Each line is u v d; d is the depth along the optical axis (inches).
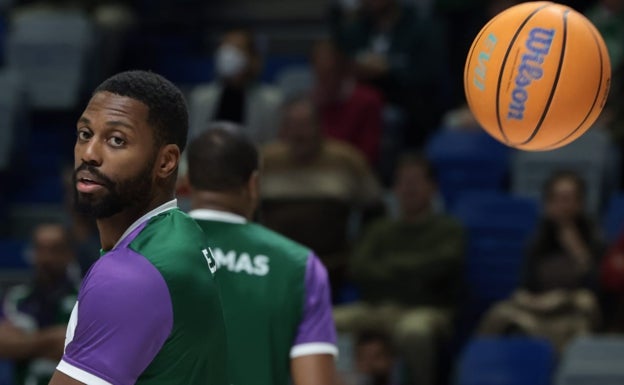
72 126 840.9
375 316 612.4
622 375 531.8
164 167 205.3
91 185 199.8
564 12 247.8
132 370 194.7
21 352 478.9
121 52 923.4
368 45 806.5
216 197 295.4
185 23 997.2
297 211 642.2
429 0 892.0
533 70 241.9
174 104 204.8
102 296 194.9
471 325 669.3
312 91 727.1
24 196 803.4
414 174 631.2
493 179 740.0
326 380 287.4
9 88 792.9
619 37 762.2
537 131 245.6
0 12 918.4
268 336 287.3
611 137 735.1
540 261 602.5
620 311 583.2
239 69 705.6
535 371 560.1
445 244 626.2
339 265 644.1
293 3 1030.4
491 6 842.8
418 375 596.4
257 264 290.0
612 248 590.6
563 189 603.5
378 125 726.5
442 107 838.5
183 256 201.9
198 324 201.3
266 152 655.1
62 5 901.8
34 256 538.0
